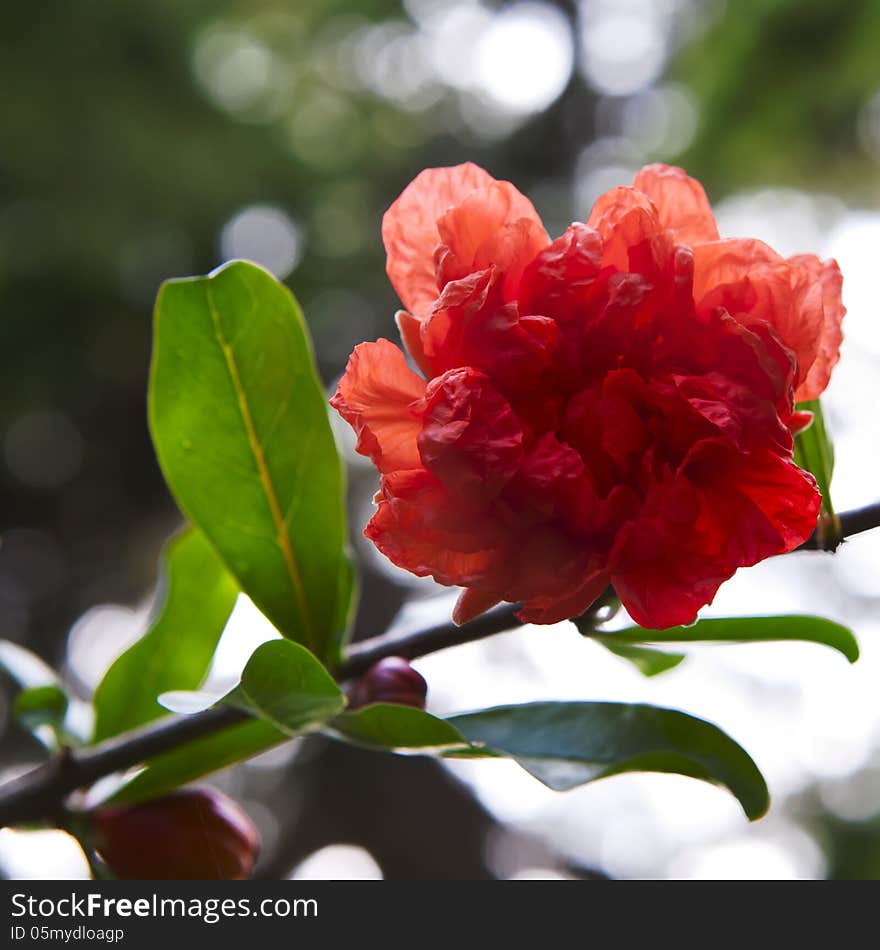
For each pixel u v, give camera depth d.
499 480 0.28
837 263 0.30
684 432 0.28
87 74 1.35
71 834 0.32
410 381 0.29
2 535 1.39
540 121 1.68
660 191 0.30
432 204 0.30
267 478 0.32
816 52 1.04
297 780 1.32
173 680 0.35
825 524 0.31
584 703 0.31
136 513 1.43
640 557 0.28
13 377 1.35
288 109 1.53
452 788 1.31
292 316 0.32
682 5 1.40
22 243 1.33
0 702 1.11
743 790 0.31
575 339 0.29
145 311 1.40
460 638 0.32
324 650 0.32
